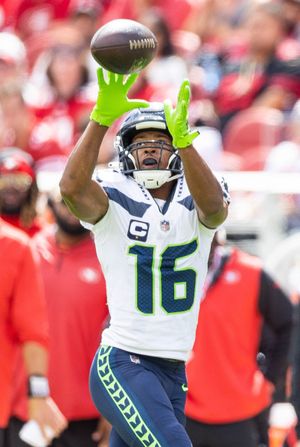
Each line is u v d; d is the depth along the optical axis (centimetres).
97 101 1487
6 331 2058
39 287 2069
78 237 2233
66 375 2191
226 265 2188
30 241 2083
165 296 1581
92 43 1463
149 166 1591
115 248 1585
